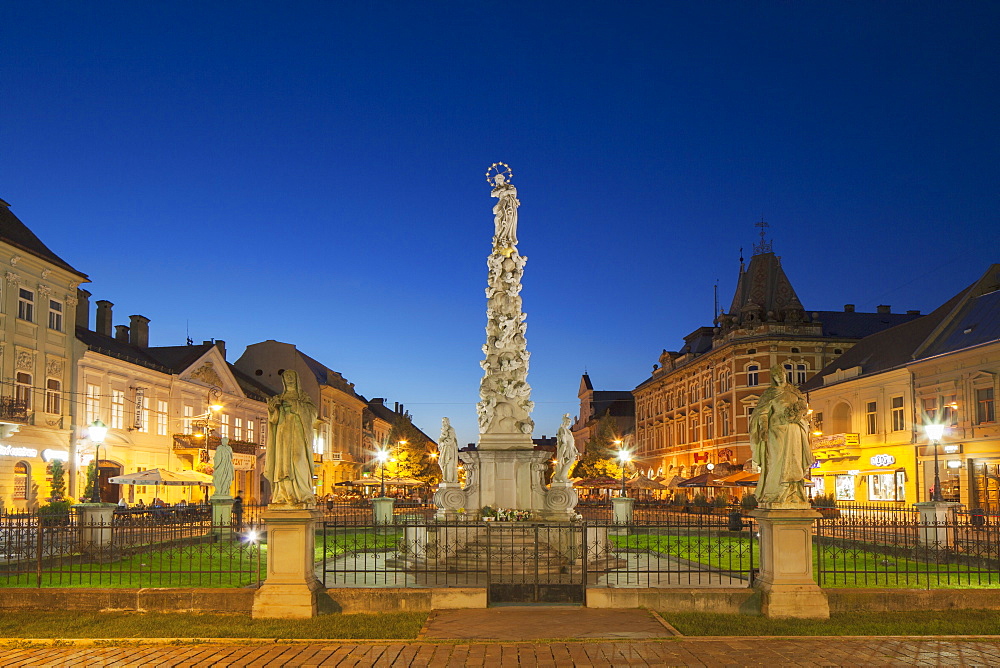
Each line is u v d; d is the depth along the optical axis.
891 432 40.88
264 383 70.88
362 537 26.83
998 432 33.19
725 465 58.12
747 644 10.32
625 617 11.90
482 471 19.00
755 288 61.47
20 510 32.59
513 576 14.56
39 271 36.25
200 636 10.72
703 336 70.19
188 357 49.88
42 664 9.50
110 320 47.91
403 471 74.81
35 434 34.78
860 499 43.62
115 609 12.44
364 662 9.52
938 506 18.77
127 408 42.12
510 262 20.41
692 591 12.55
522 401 19.72
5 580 14.66
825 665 9.32
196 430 48.94
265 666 9.38
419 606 12.48
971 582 14.82
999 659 9.57
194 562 17.89
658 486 43.31
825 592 12.33
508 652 9.95
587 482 45.91
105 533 18.36
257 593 12.06
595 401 112.31
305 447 12.73
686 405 69.75
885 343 45.16
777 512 12.32
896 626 11.34
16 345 34.41
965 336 36.62
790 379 56.44
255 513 34.09
